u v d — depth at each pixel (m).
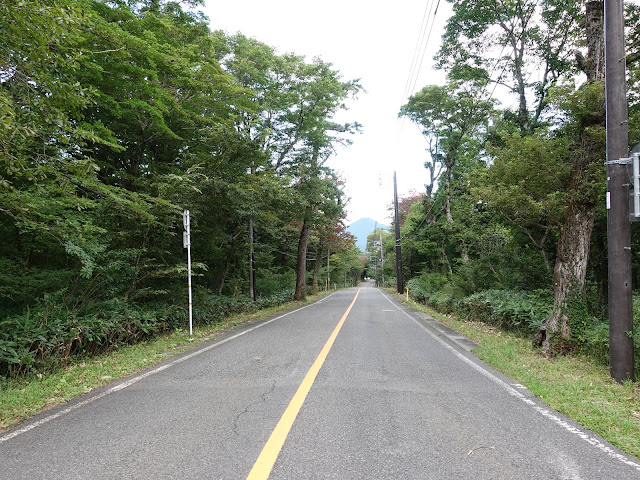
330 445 3.43
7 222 8.22
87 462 3.14
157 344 8.58
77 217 7.59
